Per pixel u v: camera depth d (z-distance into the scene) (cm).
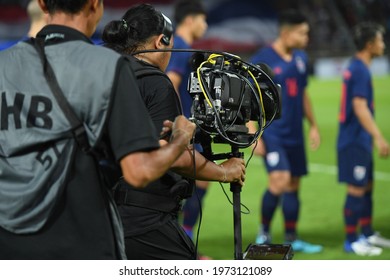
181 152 897
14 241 877
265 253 1152
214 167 1048
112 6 10188
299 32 2258
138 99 867
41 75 869
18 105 873
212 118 1062
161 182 1129
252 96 1123
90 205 870
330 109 6034
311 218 2594
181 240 1161
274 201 2200
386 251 2181
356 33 2239
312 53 9994
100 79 846
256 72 1156
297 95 2273
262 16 10544
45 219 861
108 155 885
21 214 863
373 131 2175
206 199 2916
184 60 2150
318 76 9169
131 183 853
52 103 857
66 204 869
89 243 872
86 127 854
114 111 852
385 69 8769
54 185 856
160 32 1187
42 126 858
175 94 1137
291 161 2261
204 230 2406
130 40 1184
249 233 2377
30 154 866
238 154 1111
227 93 1059
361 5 10806
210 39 10175
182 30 2230
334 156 3925
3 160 876
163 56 1205
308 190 3086
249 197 2952
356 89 2194
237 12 10475
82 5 898
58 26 893
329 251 2175
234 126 1087
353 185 2178
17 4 9512
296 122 2264
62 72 859
